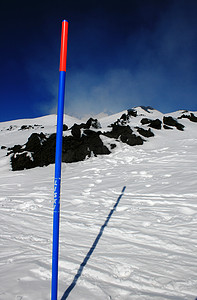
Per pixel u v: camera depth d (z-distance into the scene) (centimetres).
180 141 1584
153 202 501
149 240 314
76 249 287
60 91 162
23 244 306
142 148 1501
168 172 804
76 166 1209
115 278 215
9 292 183
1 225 400
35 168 1241
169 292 194
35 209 509
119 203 515
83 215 443
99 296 183
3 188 827
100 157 1346
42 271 221
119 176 844
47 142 1358
